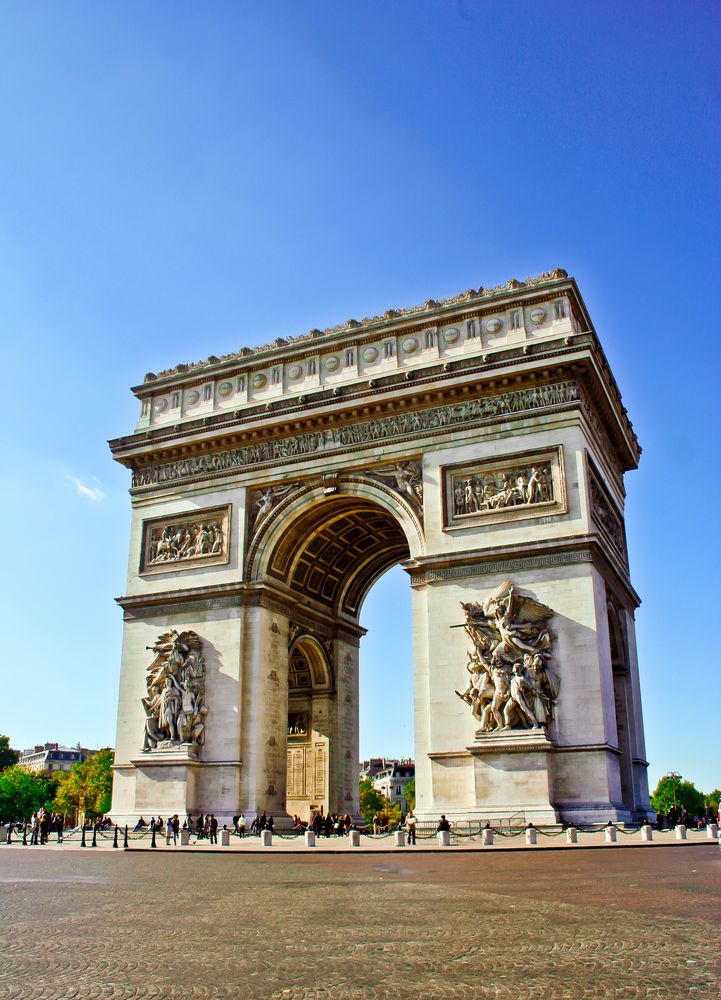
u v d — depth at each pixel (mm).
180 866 43156
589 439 69625
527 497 67062
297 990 14953
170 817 67438
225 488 79625
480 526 67750
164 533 81750
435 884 32000
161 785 72188
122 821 72875
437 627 66875
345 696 88312
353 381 76812
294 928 21672
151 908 25953
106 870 40781
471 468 69625
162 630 78125
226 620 75750
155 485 83125
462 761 63500
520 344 70812
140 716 76750
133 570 81562
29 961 17703
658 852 46406
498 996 14414
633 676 77688
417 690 67062
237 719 72562
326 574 86562
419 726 66250
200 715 73875
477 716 63219
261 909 25484
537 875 34406
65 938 20422
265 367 81875
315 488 75688
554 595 63969
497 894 28234
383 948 18750
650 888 28844
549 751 60344
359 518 81500
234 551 77375
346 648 90125
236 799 70938
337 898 28078
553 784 60406
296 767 85875
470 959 17422
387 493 72438
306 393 76500
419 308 76938
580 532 64375
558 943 18969
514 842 54219
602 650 63188
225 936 20562
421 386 71750
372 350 77312
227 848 56562
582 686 61531
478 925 21625
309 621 84312
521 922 21969
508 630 63344
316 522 79250
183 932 21219
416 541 70312
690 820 88938
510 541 66375
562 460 66500
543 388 68750
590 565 63562
